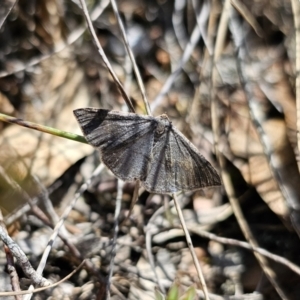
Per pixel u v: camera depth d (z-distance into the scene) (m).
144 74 0.38
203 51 0.38
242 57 0.37
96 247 0.34
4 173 0.34
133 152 0.28
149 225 0.35
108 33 0.38
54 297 0.33
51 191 0.35
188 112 0.37
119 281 0.33
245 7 0.38
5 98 0.36
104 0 0.37
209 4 0.37
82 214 0.35
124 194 0.36
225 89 0.37
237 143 0.36
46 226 0.34
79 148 0.36
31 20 0.37
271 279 0.33
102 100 0.37
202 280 0.31
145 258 0.34
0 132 0.35
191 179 0.29
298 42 0.35
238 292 0.34
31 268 0.30
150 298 0.33
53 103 0.36
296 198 0.34
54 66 0.37
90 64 0.37
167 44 0.38
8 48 0.37
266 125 0.35
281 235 0.35
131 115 0.29
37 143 0.35
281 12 0.37
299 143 0.33
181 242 0.35
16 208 0.34
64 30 0.37
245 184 0.35
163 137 0.29
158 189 0.28
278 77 0.36
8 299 0.32
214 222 0.35
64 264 0.34
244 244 0.33
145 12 0.39
